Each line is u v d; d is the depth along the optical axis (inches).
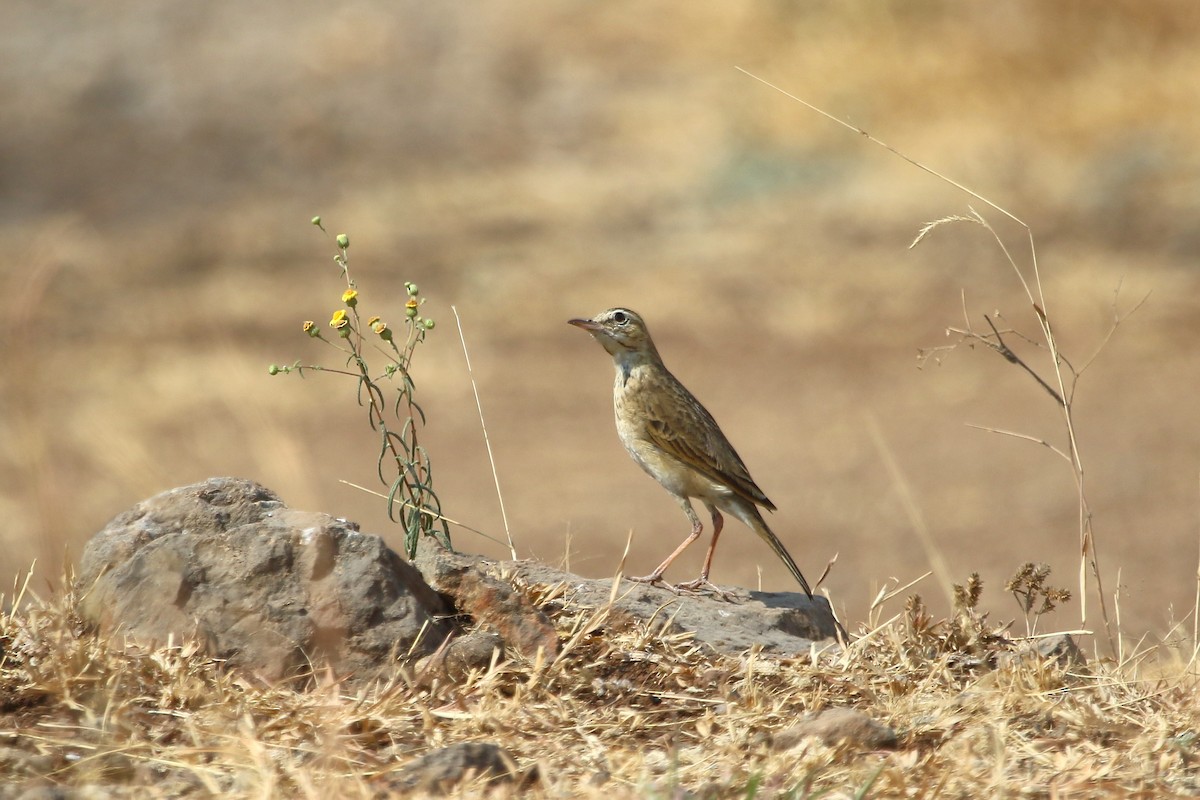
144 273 957.2
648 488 623.8
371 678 236.1
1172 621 315.6
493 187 1083.9
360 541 245.9
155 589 241.0
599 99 1210.0
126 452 478.0
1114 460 596.1
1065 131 1003.9
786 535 552.1
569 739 219.1
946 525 539.5
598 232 993.5
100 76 1311.5
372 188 1107.9
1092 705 237.8
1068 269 853.2
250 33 1363.2
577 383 786.8
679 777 204.1
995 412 682.8
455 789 194.9
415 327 272.1
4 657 233.6
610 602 253.6
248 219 1053.8
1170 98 1011.9
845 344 805.9
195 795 192.9
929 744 221.9
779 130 1089.4
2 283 910.4
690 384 763.4
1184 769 214.1
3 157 1182.9
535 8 1349.7
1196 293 808.3
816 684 243.8
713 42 1251.2
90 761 201.0
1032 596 283.1
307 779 191.8
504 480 638.5
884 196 979.3
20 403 338.6
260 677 234.1
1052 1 1094.4
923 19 1151.0
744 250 939.3
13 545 489.4
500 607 252.2
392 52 1312.7
